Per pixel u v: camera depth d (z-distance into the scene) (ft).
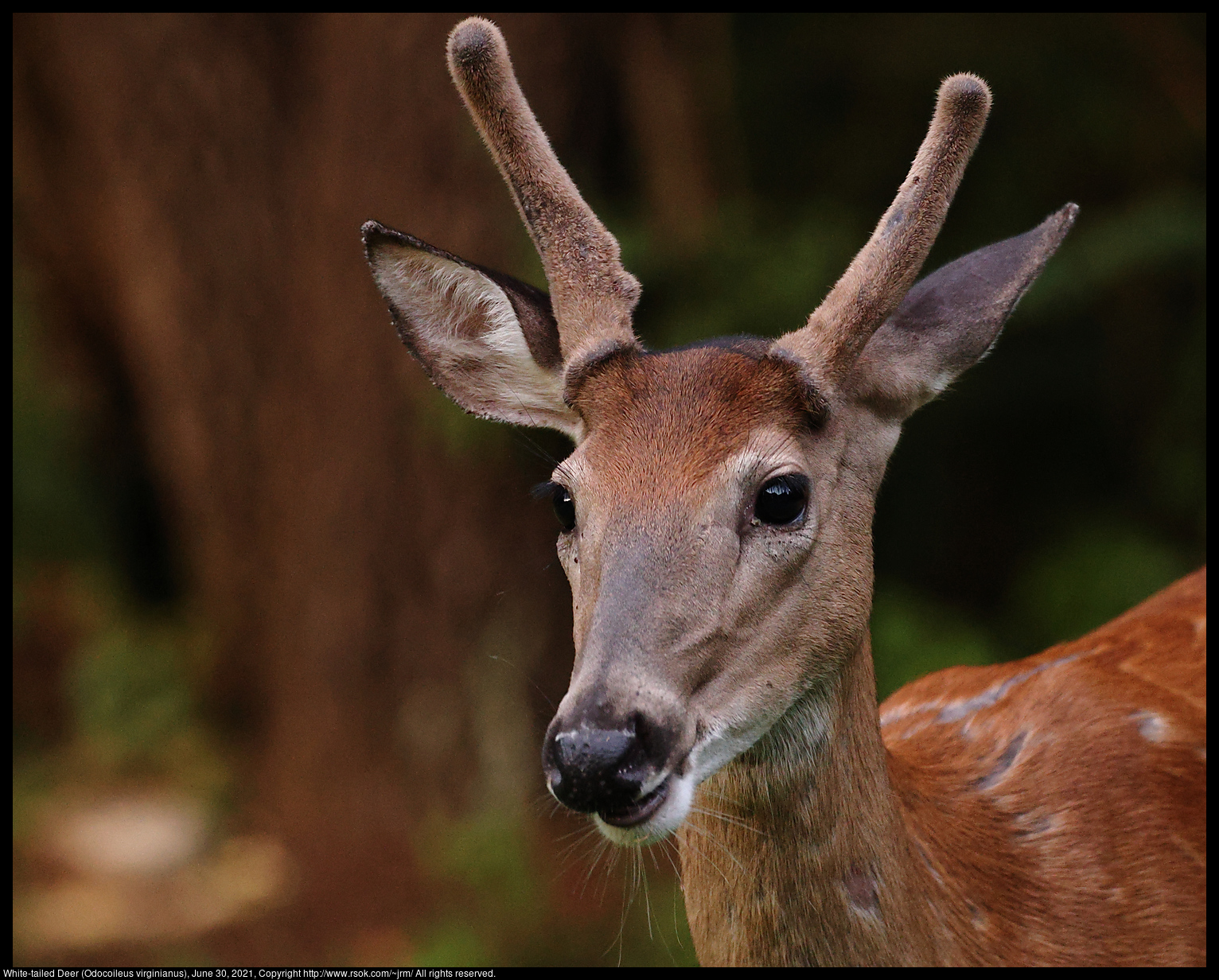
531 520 37.83
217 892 39.63
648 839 13.60
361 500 38.68
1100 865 17.84
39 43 44.45
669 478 14.64
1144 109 44.21
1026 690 19.97
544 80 37.14
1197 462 39.93
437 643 38.29
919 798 17.19
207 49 41.55
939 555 46.73
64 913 39.47
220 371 43.29
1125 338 45.42
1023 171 45.24
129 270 44.24
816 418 15.20
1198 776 19.04
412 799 38.37
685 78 39.60
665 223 38.70
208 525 45.62
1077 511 45.37
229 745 49.11
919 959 15.88
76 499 62.90
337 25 37.76
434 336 18.24
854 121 47.34
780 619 14.87
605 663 13.65
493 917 32.22
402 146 36.94
